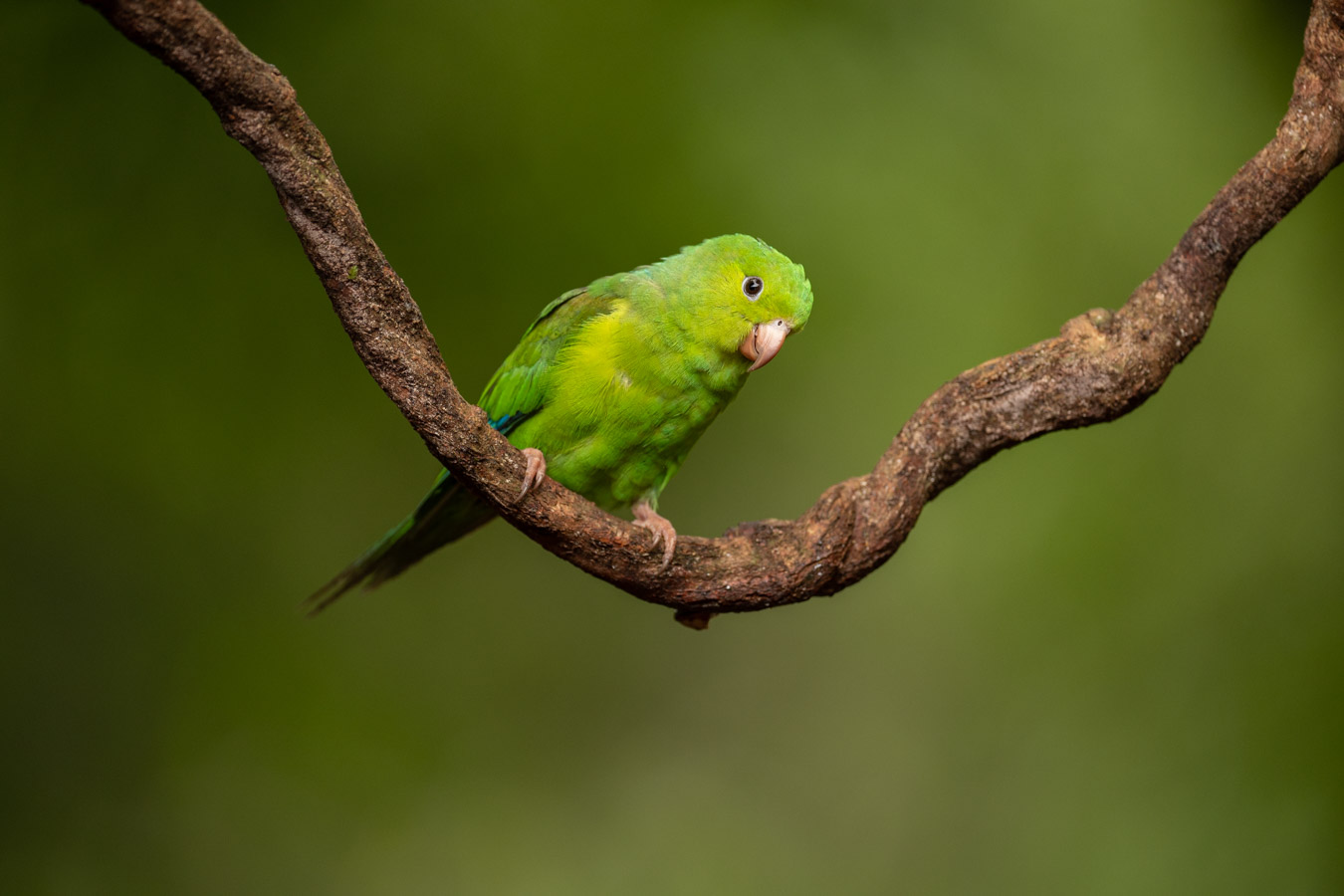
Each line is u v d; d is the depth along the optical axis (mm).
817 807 12094
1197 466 12250
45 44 11086
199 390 10969
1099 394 5406
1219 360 12586
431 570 12031
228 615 10984
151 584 10820
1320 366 12305
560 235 11156
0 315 10664
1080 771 11422
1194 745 11281
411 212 11078
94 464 10711
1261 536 11891
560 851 11570
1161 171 12500
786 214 11633
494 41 11547
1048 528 12133
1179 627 11703
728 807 12094
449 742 11562
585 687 12242
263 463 11000
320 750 11109
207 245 11234
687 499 11969
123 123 11211
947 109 12461
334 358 11266
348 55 11312
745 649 12719
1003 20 12836
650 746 12297
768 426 12031
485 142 11305
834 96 12133
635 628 12570
